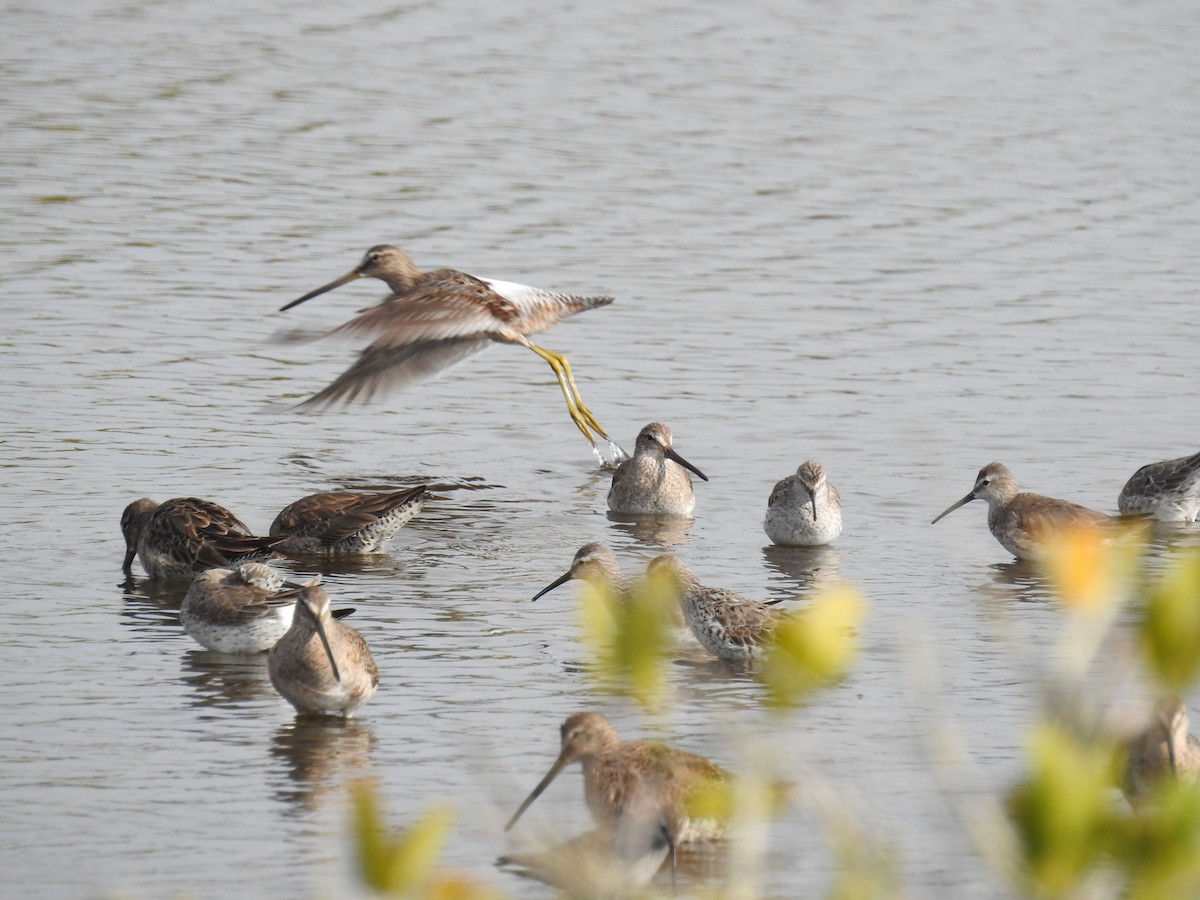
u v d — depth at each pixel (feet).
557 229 103.81
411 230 102.17
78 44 145.18
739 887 26.96
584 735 35.70
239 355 81.20
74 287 89.71
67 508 61.21
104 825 36.09
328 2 165.07
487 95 134.41
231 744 40.98
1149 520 58.03
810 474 58.85
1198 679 13.91
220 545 54.49
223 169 113.29
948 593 53.88
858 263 99.40
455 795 37.88
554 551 58.75
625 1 167.53
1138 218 110.11
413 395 78.48
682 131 126.72
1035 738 13.79
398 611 51.65
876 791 37.45
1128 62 150.71
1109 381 79.71
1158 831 13.52
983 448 70.59
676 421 74.49
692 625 48.29
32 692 44.39
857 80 143.23
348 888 32.91
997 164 121.60
